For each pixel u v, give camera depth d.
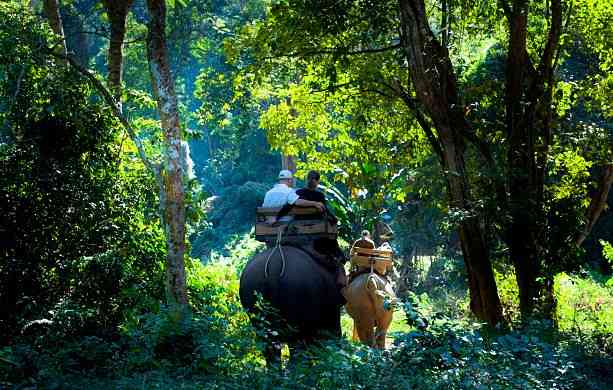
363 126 20.48
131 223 14.83
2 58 13.59
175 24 38.28
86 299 13.80
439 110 16.16
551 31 17.58
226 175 68.25
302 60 18.91
